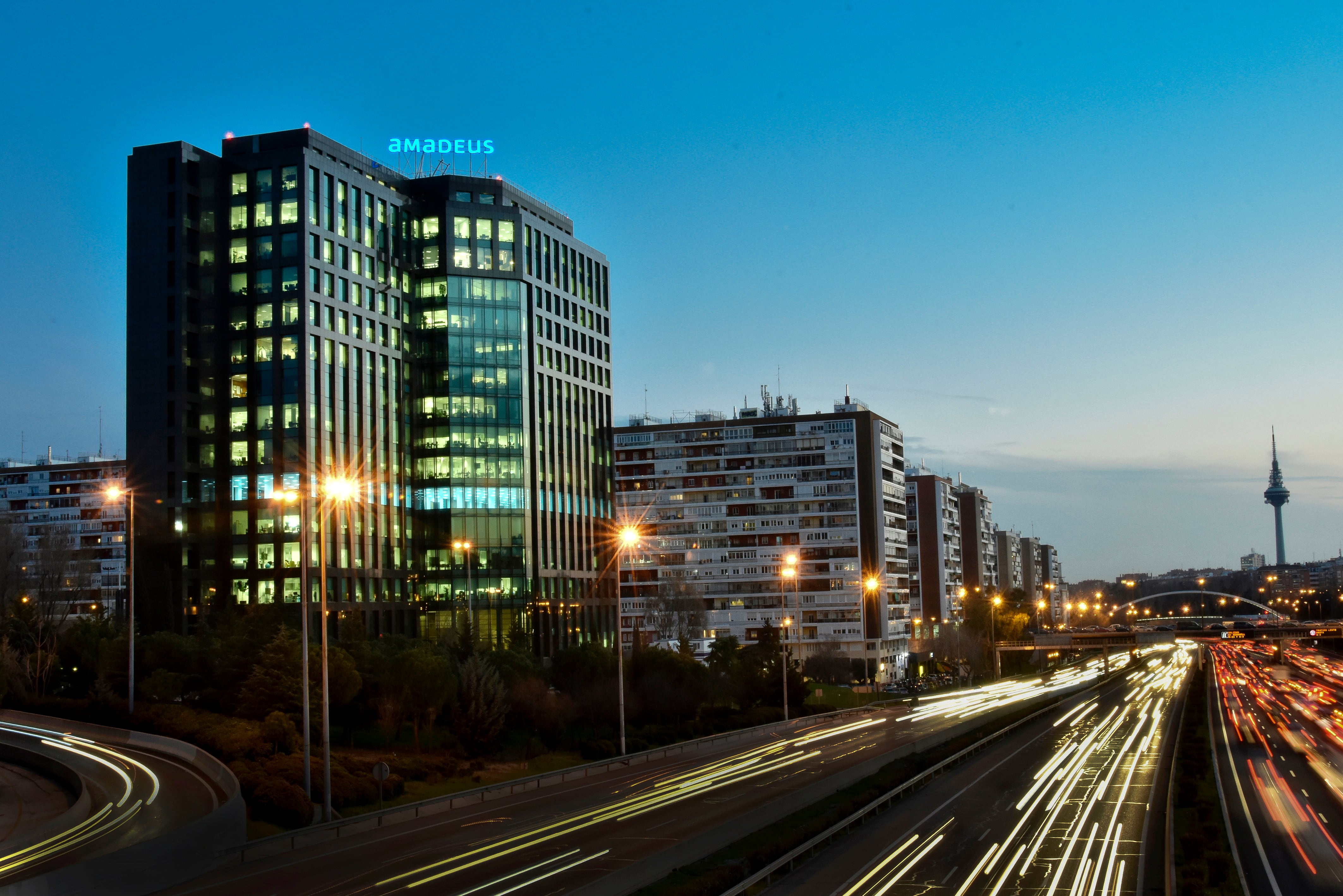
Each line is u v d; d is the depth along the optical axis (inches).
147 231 6087.6
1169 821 2138.3
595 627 7470.5
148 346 6028.5
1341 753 3528.5
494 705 3341.5
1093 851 1948.8
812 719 4692.4
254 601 5900.6
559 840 1989.4
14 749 2925.7
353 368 6314.0
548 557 7017.7
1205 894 1596.9
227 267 6181.1
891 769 2960.1
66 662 4109.3
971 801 2556.6
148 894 1594.5
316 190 6205.7
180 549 5935.0
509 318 6904.5
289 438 5989.2
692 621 7470.5
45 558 6235.2
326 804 2196.1
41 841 1958.7
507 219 6983.3
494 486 6712.6
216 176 6225.4
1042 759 3388.3
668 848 1738.4
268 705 3083.2
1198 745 3393.2
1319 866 1924.2
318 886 1633.9
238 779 2239.2
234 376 6107.3
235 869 1771.7
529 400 7007.9
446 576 6584.6
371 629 6200.8
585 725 3836.1
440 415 6712.6
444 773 2920.8
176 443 5974.4
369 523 6294.3
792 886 1707.7
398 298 6688.0
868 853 1947.6
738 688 4682.6
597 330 7849.4
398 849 1926.7
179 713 3125.0
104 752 2871.6
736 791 2578.7
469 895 1553.9
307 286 6063.0
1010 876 1756.9
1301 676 7736.2
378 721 3368.6
